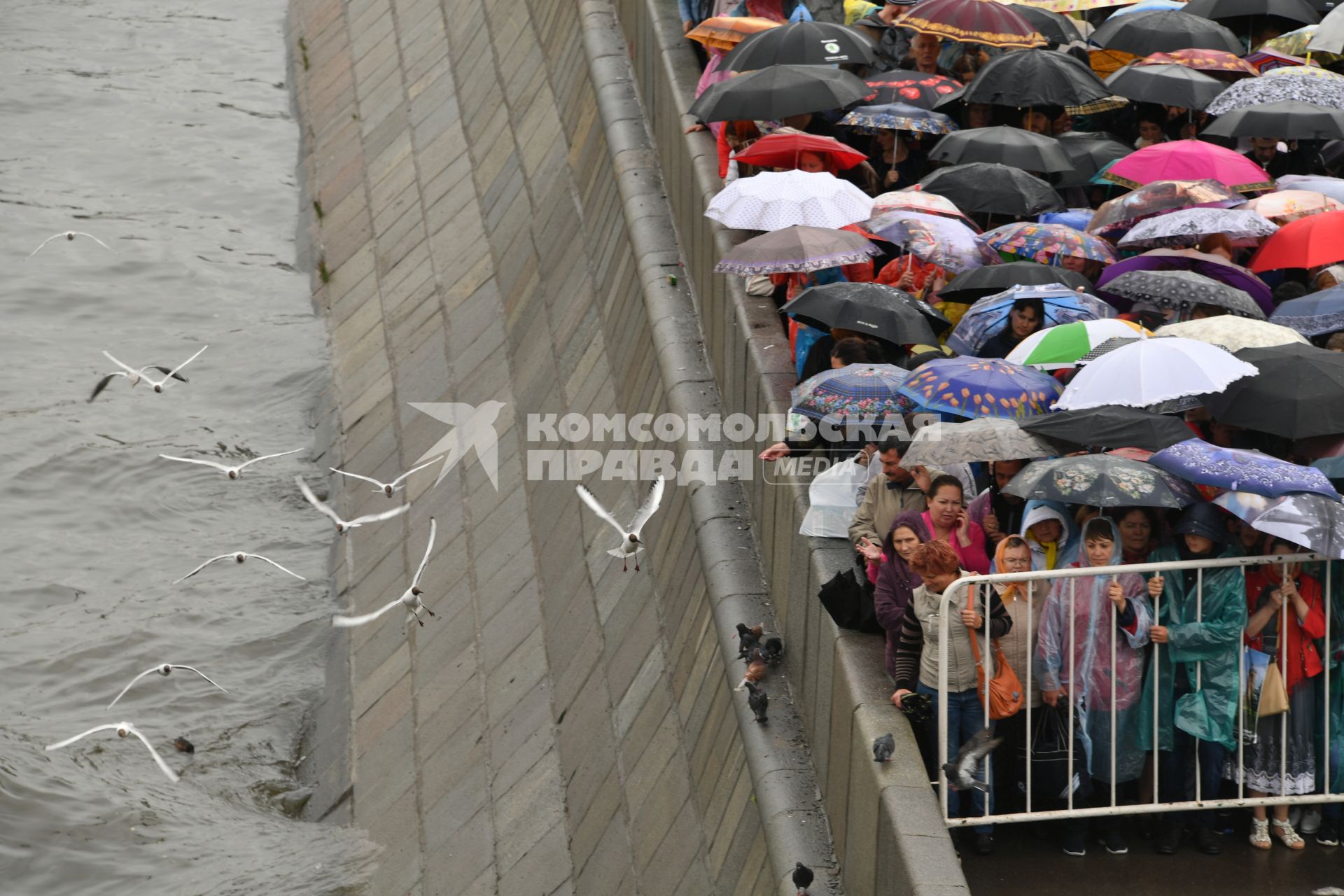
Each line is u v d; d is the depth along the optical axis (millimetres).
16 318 83312
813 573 35125
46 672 58594
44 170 96875
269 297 85062
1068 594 28719
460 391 67188
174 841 49469
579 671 48188
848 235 40438
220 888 47031
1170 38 53062
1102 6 58500
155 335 82250
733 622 40156
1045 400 32438
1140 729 29047
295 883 47031
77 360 80188
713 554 42812
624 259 60438
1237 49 53688
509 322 68375
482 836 45719
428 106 91250
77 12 115688
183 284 86375
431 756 50281
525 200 74562
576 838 43031
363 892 46594
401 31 101125
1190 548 28531
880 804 28516
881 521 33125
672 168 60719
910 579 30500
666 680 43625
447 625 55406
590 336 60875
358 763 52344
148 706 56969
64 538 67125
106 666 58844
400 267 80250
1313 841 29734
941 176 44438
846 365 36375
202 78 107562
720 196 43219
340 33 107375
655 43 65750
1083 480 28125
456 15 96688
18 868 48406
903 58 56062
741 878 34781
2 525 67688
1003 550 29203
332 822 50656
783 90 46875
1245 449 31000
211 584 63625
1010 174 43531
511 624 52875
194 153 98938
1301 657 28766
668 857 38656
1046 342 34156
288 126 102750
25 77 106438
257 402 76062
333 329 80562
